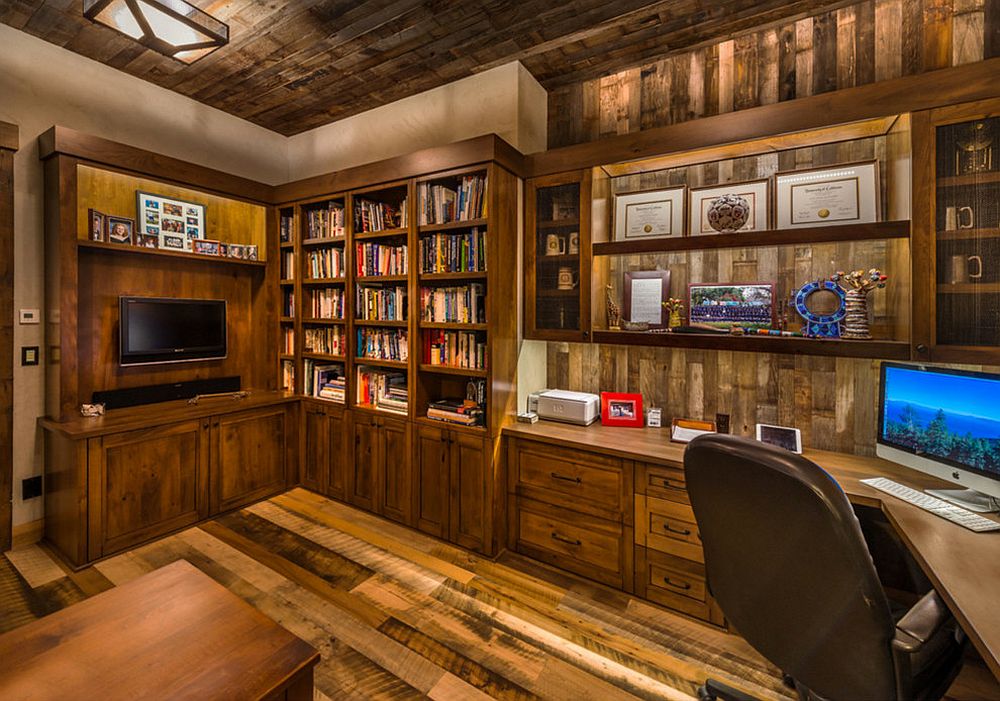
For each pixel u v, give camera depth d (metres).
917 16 2.07
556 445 2.41
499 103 2.79
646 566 2.17
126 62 2.83
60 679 1.04
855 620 1.03
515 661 1.80
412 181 2.81
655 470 2.12
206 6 2.23
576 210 2.55
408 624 2.00
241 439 3.13
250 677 1.06
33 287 2.60
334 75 2.92
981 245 1.69
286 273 3.64
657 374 2.65
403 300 2.99
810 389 2.28
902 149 1.88
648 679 1.72
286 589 2.24
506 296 2.62
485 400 2.60
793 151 2.23
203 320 3.28
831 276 2.19
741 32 2.41
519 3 2.21
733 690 1.56
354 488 3.19
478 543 2.60
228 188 3.26
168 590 1.39
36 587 2.23
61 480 2.49
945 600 1.08
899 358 1.83
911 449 1.73
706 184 2.45
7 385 2.51
